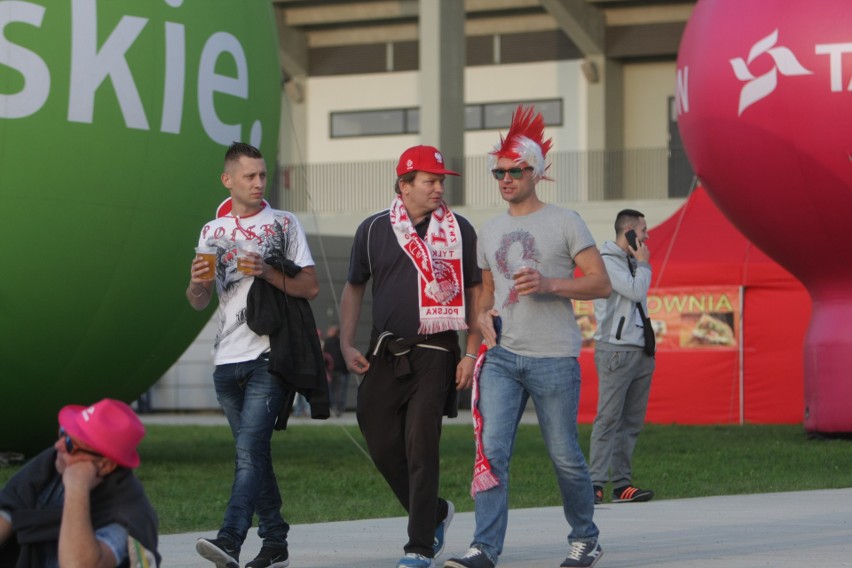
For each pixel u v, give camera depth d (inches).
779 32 1491.1
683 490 1145.4
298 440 1886.1
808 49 1471.5
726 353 2137.1
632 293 1027.3
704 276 2150.6
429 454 671.1
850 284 1630.2
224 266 692.1
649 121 3718.0
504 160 676.7
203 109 1302.9
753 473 1284.4
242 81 1349.7
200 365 2947.8
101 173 1243.8
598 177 3602.4
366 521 927.7
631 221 1040.2
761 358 2122.3
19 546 441.4
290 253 703.1
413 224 694.5
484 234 689.6
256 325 679.1
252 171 697.6
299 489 1190.3
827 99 1465.3
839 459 1421.0
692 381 2150.6
